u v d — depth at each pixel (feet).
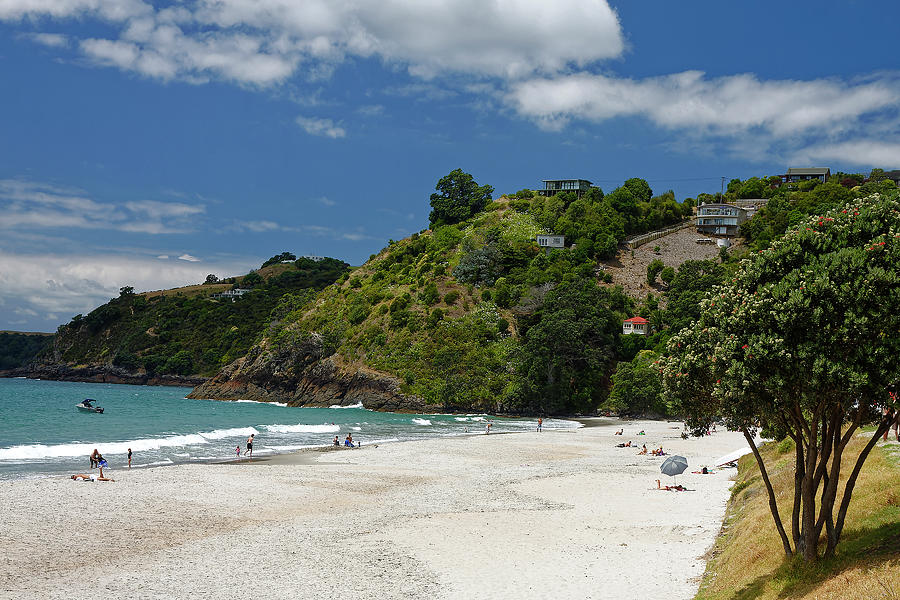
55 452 180.24
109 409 349.82
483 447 218.59
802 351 48.85
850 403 49.60
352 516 106.93
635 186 645.92
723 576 66.13
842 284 48.98
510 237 561.02
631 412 368.07
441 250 549.54
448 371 408.26
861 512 64.03
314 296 570.05
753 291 56.65
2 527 91.86
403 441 237.86
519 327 430.61
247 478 143.43
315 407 436.76
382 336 451.53
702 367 59.16
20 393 476.13
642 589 67.97
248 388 485.15
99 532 92.12
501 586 69.51
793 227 58.75
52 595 65.62
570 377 387.75
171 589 68.23
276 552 83.51
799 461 57.36
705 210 568.00
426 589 68.64
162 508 109.29
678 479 147.13
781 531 59.21
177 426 267.80
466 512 110.52
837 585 48.57
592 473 158.71
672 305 420.77
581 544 87.45
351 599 65.46
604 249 517.96
